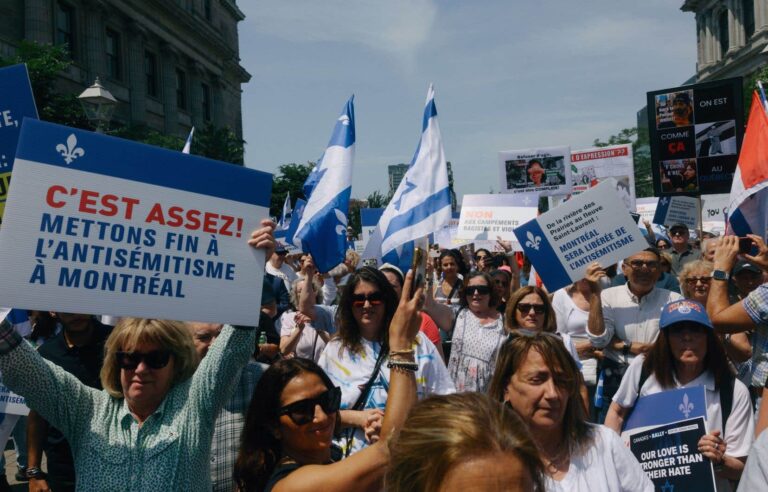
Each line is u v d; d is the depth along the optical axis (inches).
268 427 107.7
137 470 114.9
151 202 112.5
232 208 118.0
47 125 106.3
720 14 2496.3
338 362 165.0
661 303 227.6
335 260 252.8
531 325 208.1
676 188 327.9
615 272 297.9
